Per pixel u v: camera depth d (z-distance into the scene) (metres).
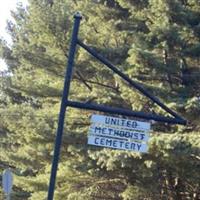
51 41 23.70
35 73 28.34
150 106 19.53
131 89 19.38
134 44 19.77
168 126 20.00
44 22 23.52
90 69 23.72
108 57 22.42
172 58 20.36
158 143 17.00
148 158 18.00
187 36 20.25
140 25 23.55
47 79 25.88
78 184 23.45
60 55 24.22
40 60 24.84
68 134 21.06
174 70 20.16
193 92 20.41
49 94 24.61
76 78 24.00
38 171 30.73
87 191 23.06
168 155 17.19
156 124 19.98
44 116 23.08
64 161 22.31
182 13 20.28
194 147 16.98
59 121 13.49
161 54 20.55
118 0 23.41
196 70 20.94
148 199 20.41
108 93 21.72
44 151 23.06
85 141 21.08
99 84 23.45
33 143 23.36
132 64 19.97
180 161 17.70
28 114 23.42
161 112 18.58
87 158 20.70
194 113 18.45
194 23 20.72
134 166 18.16
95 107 13.72
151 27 20.14
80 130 21.98
